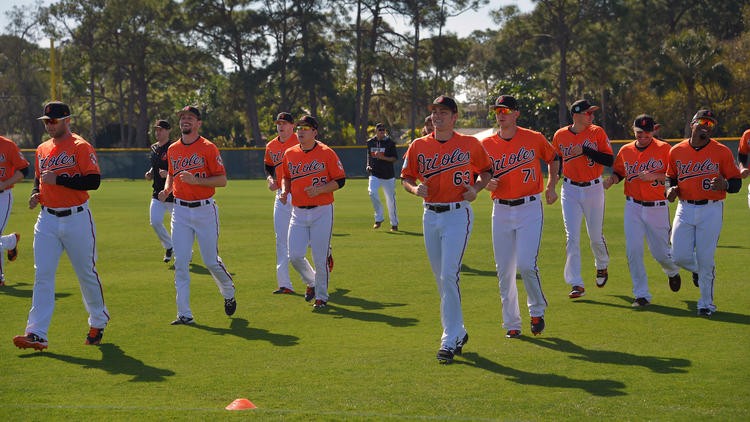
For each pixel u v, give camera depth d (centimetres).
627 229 1071
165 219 2300
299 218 1077
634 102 7288
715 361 779
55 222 854
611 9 7000
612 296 1126
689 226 1002
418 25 7419
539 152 886
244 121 8394
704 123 973
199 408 638
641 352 818
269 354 828
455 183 809
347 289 1211
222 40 7244
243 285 1256
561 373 745
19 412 631
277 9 7244
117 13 7981
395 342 877
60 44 8281
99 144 8738
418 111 8475
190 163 984
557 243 1688
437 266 835
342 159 4812
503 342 873
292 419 605
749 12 7812
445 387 702
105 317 884
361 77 7819
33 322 838
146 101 8512
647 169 1051
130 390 703
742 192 2980
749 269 1309
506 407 643
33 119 8375
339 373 751
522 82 7712
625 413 625
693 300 1091
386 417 606
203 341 890
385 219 2275
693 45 6775
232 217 2377
